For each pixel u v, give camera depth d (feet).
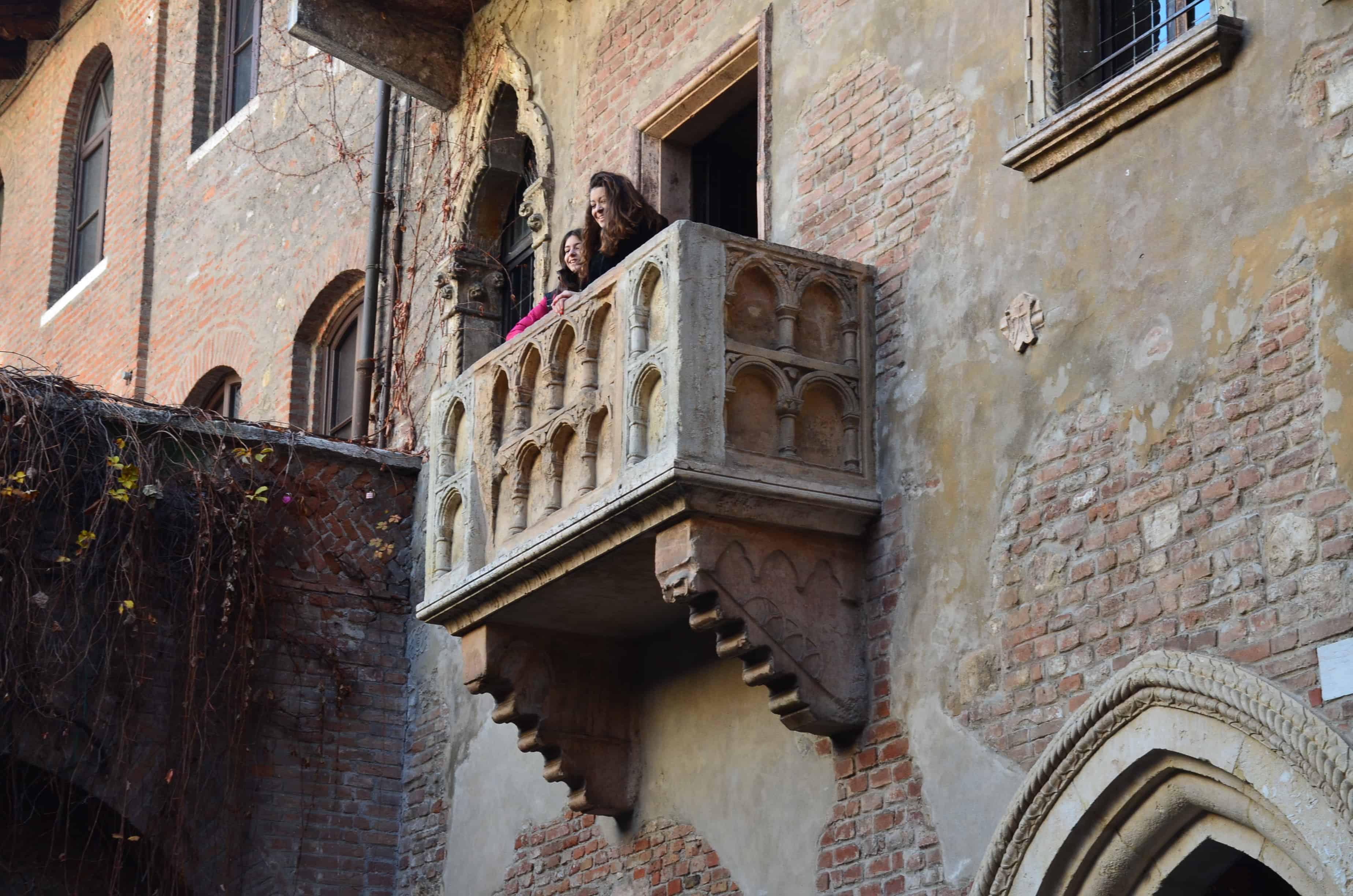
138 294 62.23
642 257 31.07
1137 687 25.35
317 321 53.36
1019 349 29.07
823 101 34.60
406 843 42.32
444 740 42.06
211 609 40.91
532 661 35.60
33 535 38.70
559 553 32.27
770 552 30.45
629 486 30.12
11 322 70.23
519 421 33.91
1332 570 23.49
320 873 41.24
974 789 28.09
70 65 69.82
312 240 53.47
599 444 31.86
